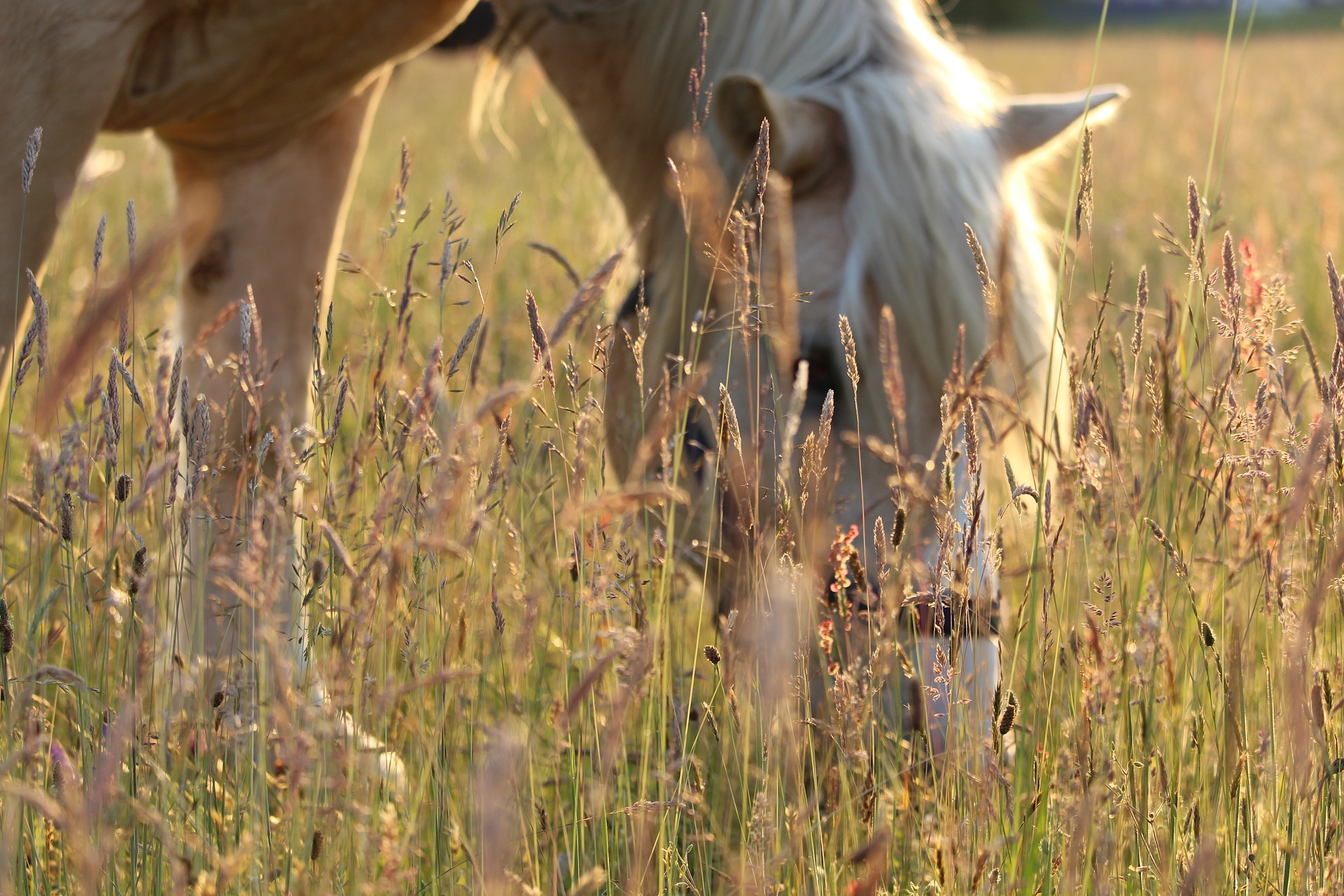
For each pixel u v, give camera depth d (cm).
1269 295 238
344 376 220
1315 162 1152
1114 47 3891
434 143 1344
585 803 233
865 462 262
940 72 303
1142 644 220
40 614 210
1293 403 265
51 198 274
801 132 275
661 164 347
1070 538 240
